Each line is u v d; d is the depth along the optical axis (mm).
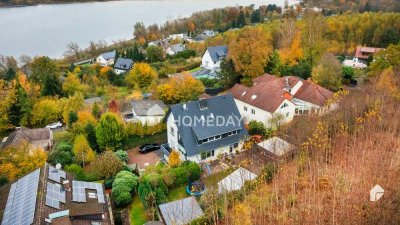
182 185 36625
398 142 33188
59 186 29969
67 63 119250
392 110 38938
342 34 97500
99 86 80188
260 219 24719
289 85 53812
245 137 43406
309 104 50406
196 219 26781
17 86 61500
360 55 86062
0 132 59250
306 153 32500
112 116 45938
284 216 24562
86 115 51219
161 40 139500
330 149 32562
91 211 27547
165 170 36281
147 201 32375
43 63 82000
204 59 93625
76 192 30641
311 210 24750
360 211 23359
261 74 65750
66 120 57469
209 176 36812
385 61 57062
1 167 37250
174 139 43406
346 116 37938
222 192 29797
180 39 136750
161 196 33094
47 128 52562
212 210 26031
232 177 32156
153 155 45812
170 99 61281
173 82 62312
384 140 33250
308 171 30328
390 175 27062
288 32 82562
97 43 140375
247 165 35656
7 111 59688
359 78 62438
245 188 29016
